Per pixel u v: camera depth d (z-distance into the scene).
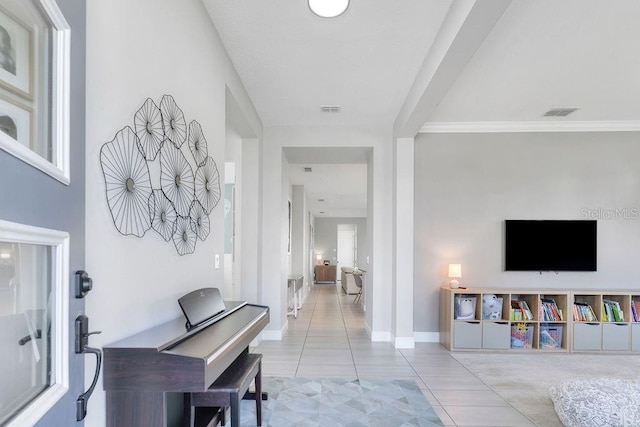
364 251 14.28
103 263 1.29
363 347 4.42
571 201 4.70
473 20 2.09
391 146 4.75
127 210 1.43
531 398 2.97
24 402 0.86
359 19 2.52
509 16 2.45
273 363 3.81
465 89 3.65
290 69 3.23
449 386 3.21
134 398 1.34
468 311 4.36
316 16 2.48
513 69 3.21
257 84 3.55
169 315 1.79
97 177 1.26
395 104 4.04
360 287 8.02
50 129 0.97
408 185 4.46
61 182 0.99
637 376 3.54
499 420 2.58
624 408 2.13
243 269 4.45
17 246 0.84
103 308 1.30
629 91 3.68
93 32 1.24
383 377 3.41
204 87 2.32
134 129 1.49
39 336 0.93
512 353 4.26
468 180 4.75
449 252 4.71
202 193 2.24
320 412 2.67
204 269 2.26
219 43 2.68
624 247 4.63
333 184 8.16
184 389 1.33
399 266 4.43
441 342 4.58
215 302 2.05
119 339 1.40
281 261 4.82
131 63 1.47
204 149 2.29
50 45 0.96
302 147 4.82
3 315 0.80
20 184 0.80
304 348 4.36
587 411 2.19
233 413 1.83
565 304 4.36
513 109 4.22
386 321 4.72
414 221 4.74
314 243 14.25
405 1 2.33
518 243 4.62
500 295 4.51
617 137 4.69
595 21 2.51
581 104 4.05
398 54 2.97
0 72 0.79
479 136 4.77
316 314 6.70
